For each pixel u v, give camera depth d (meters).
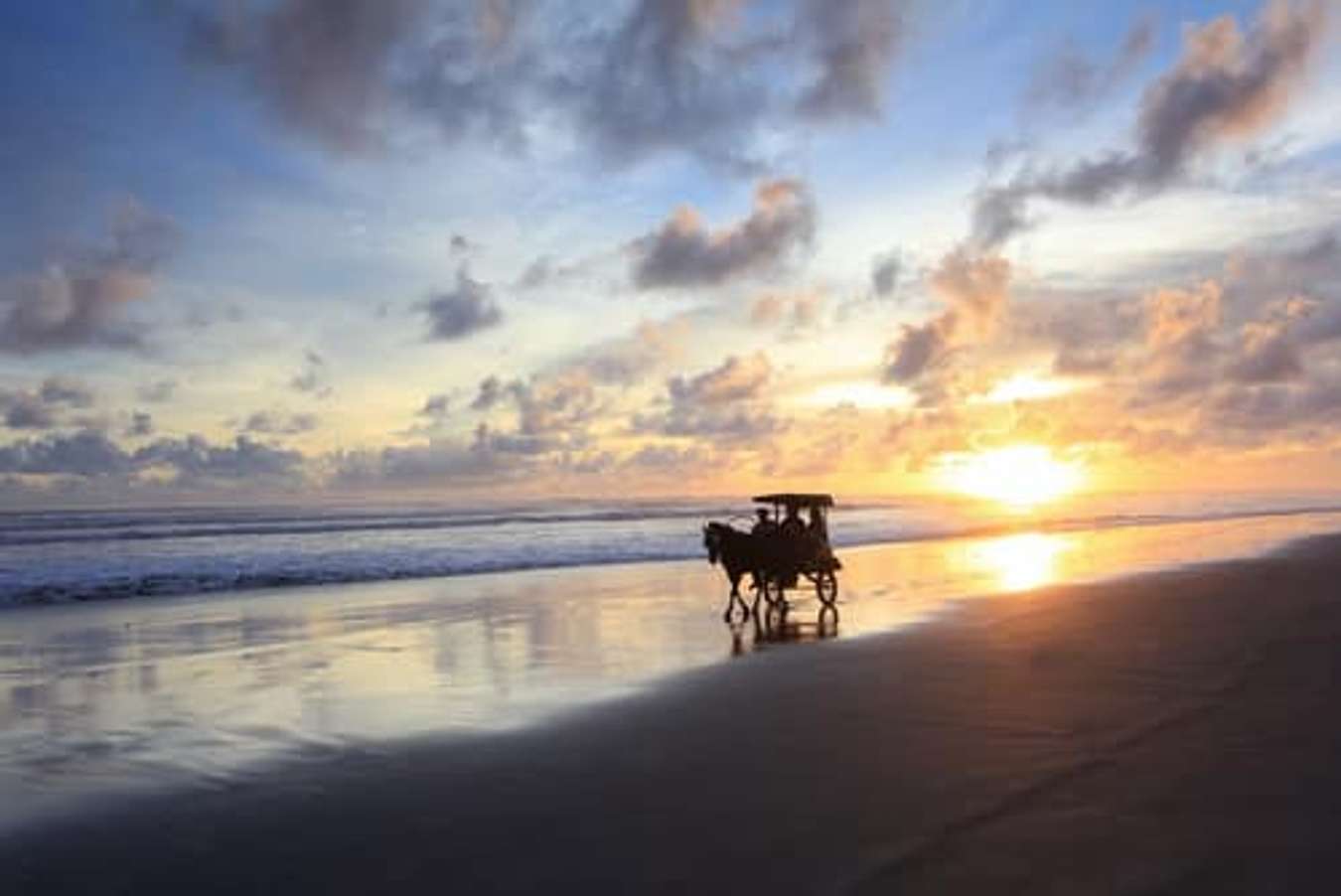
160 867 6.34
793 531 18.62
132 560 35.56
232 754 9.21
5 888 6.08
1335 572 23.66
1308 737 8.34
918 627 16.52
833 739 8.97
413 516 78.88
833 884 5.61
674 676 12.60
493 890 5.75
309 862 6.31
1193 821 6.37
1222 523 57.06
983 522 66.69
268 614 20.69
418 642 16.31
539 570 31.39
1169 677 11.19
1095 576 24.89
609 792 7.59
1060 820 6.48
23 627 19.09
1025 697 10.45
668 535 51.03
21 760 9.13
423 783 8.00
